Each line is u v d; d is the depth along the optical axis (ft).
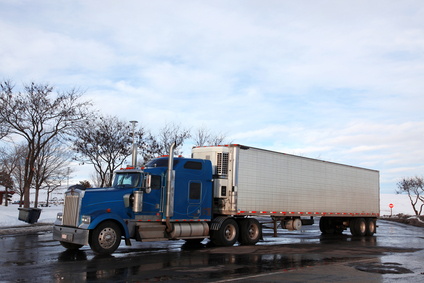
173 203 44.52
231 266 33.53
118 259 36.27
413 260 39.32
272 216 58.34
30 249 41.52
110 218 38.65
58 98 88.07
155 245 49.34
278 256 40.24
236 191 49.26
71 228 38.68
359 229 71.72
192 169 47.29
